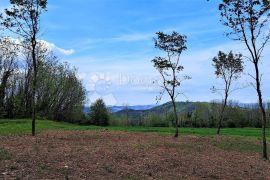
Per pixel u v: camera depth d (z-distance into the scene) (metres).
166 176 18.75
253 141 39.31
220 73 48.47
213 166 22.61
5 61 71.56
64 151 22.73
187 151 28.05
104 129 48.09
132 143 29.97
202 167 21.91
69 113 81.06
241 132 53.94
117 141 31.34
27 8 31.41
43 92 78.06
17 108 73.50
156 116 77.81
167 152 26.20
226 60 47.81
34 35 32.56
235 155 28.70
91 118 78.00
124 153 23.66
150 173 18.73
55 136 33.09
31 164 17.72
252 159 27.34
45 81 77.62
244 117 78.62
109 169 18.48
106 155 22.42
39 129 42.56
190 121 76.81
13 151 21.06
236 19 26.53
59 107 80.94
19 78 75.69
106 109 78.06
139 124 78.25
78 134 36.50
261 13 26.12
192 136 40.91
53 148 24.05
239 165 24.05
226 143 35.81
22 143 25.72
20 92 75.38
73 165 18.56
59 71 81.62
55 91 79.75
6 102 73.56
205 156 26.41
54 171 16.92
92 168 18.44
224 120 77.00
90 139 32.16
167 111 79.81
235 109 78.19
